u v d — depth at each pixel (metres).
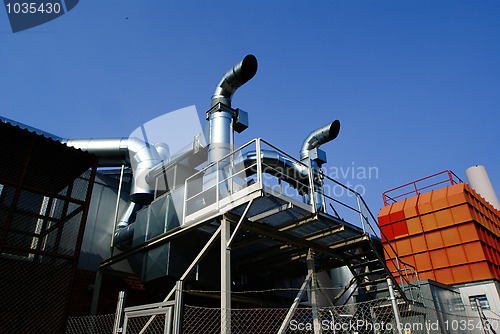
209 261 11.12
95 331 11.21
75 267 8.05
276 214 9.48
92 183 9.12
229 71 13.52
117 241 13.52
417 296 12.16
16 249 7.56
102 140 14.30
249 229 9.75
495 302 14.35
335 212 14.84
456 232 16.33
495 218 18.94
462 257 15.79
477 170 24.09
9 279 7.73
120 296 5.99
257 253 12.08
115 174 16.05
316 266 13.38
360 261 12.73
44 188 9.73
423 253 16.94
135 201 14.04
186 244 10.84
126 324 5.68
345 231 10.30
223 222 8.98
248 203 8.64
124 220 14.27
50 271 8.03
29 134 8.41
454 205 16.75
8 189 8.84
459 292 14.91
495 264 15.95
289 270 14.08
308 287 10.50
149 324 9.32
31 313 7.58
